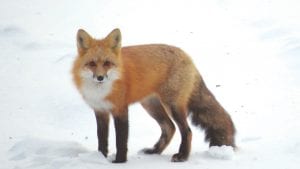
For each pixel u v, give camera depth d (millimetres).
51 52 32188
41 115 23422
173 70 17859
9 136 20656
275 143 18406
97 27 36188
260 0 40906
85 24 37031
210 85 25969
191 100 18438
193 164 16641
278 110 22375
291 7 38562
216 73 27578
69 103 24250
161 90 17969
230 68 28203
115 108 16812
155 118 18781
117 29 16547
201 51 31109
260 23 35406
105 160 16641
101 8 40562
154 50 17859
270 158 16797
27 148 18031
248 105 23344
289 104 22906
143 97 17812
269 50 30344
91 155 16719
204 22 36750
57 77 28156
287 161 16375
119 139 16984
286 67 27500
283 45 30688
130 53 17484
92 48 16469
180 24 36500
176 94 17766
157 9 40000
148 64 17453
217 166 16250
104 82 16219
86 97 16844
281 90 24688
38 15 39406
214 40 33094
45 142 18266
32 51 32500
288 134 19250
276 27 33812
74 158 16672
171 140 18859
